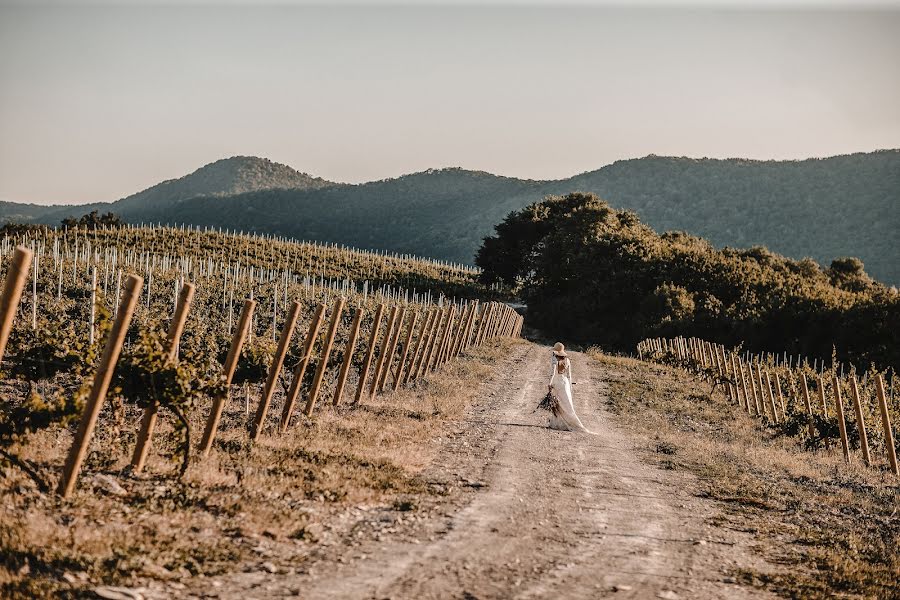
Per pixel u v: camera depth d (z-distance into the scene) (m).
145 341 9.54
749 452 16.83
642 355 53.34
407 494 10.44
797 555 9.14
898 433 18.95
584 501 11.05
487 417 19.17
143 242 85.19
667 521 10.26
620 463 14.45
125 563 6.48
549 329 80.94
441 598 6.54
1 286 25.41
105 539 6.97
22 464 8.05
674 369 38.84
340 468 11.19
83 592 5.75
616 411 22.77
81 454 8.12
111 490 8.59
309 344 13.71
